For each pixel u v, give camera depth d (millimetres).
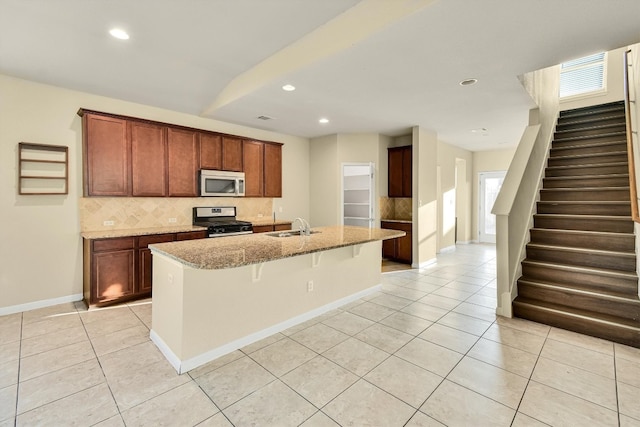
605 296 2885
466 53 2670
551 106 5051
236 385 2131
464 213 8266
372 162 5980
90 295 3471
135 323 3150
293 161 6176
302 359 2469
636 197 2629
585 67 6406
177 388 2092
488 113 4566
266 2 2252
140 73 3373
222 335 2527
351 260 3816
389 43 2461
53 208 3635
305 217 6406
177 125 4332
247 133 5441
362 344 2713
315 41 2723
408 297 3975
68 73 3316
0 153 3312
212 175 4660
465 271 5332
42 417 1804
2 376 2211
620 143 4250
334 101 3959
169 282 2473
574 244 3490
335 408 1896
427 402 1947
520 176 3557
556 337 2816
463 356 2500
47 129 3576
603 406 1895
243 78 3627
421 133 5520
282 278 2996
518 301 3287
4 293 3357
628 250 3176
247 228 4781
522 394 2018
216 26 2543
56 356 2494
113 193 3814
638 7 2035
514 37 2410
